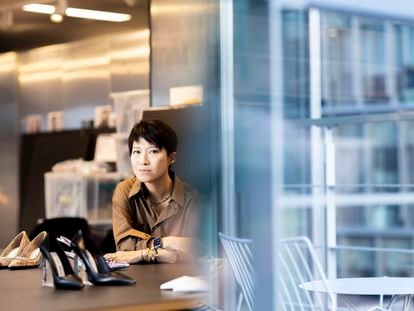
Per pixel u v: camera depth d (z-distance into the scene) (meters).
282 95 2.04
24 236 3.37
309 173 4.35
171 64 5.11
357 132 11.22
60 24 7.28
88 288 2.60
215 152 3.70
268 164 1.84
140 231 3.52
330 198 4.38
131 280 2.65
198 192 3.54
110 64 7.11
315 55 4.78
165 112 4.32
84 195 6.88
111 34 7.06
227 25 4.14
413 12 1.87
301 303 2.82
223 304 2.43
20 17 7.12
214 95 4.08
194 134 3.91
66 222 4.96
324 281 3.05
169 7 5.14
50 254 2.68
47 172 7.60
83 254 2.68
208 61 4.38
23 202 7.76
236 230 3.14
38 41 7.85
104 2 6.29
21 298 2.41
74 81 7.56
